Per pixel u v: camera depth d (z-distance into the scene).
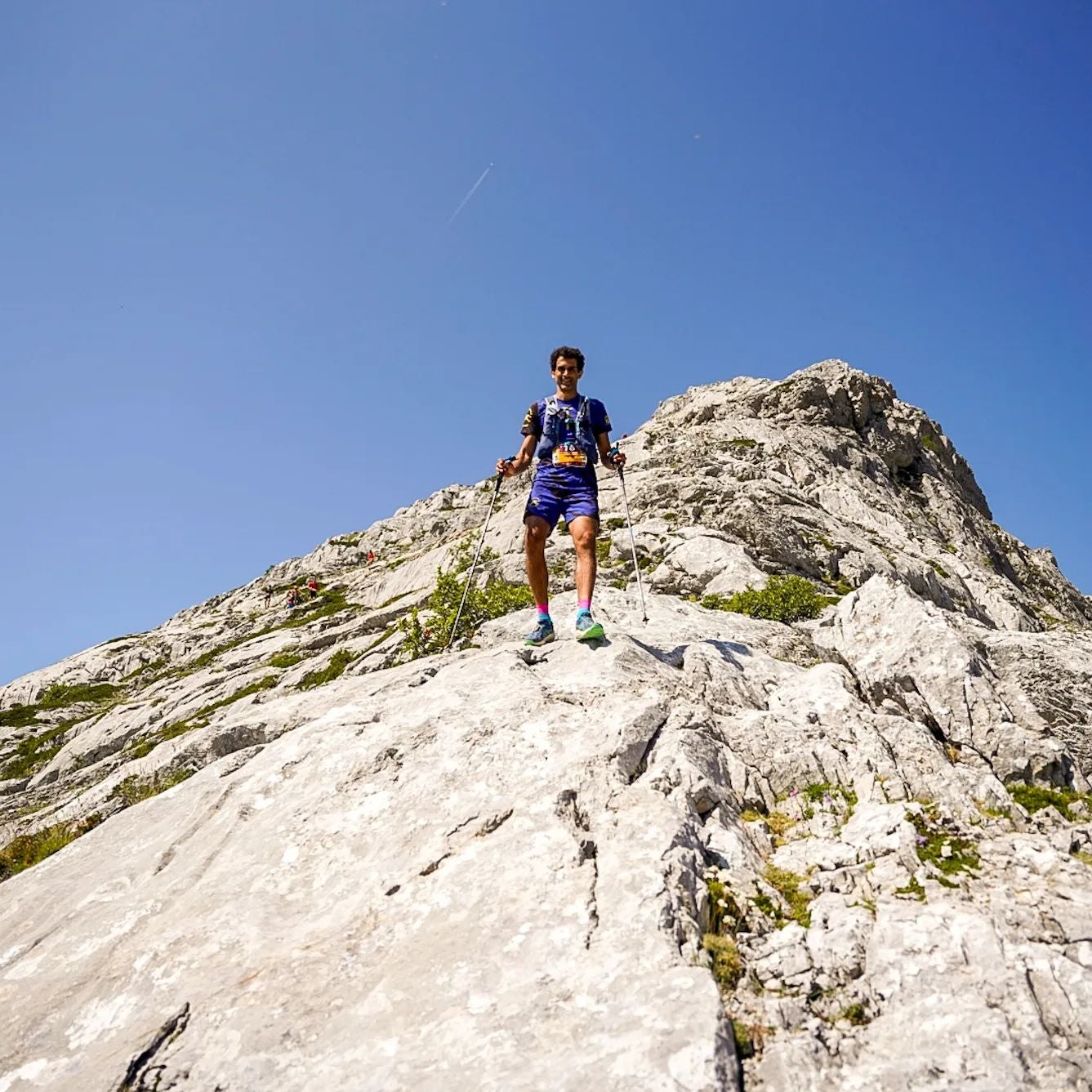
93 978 5.79
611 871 5.64
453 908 5.64
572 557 39.97
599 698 7.72
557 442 9.55
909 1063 4.40
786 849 6.51
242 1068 4.75
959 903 5.40
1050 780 7.48
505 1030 4.61
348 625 52.75
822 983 5.00
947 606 43.84
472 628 24.83
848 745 7.73
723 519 41.09
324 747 7.97
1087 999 4.58
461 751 7.27
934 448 73.19
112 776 20.72
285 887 6.35
